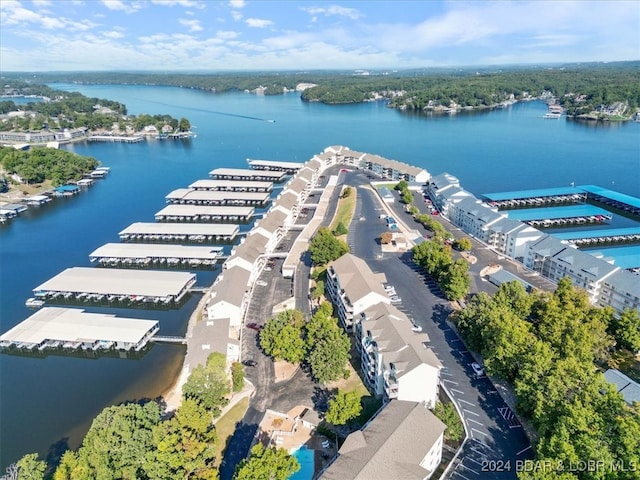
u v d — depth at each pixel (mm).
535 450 92875
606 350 119375
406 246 195625
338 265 153750
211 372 108812
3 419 115938
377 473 76875
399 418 88500
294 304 154375
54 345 143250
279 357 125000
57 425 113812
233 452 97438
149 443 89688
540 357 100250
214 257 197125
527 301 131375
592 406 86062
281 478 81625
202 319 153375
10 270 197750
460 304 150250
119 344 141250
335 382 117375
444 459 92250
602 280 148500
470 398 108875
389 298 138000
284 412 108250
